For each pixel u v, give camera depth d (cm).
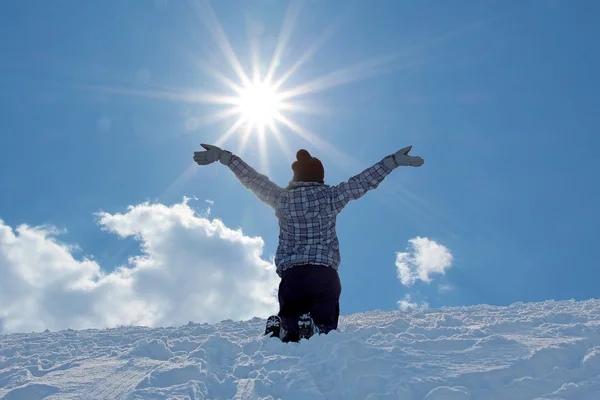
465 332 426
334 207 440
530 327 434
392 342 376
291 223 444
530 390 284
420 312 655
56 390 308
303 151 467
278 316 436
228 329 570
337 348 340
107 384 317
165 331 596
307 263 433
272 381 318
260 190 453
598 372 305
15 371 367
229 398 301
